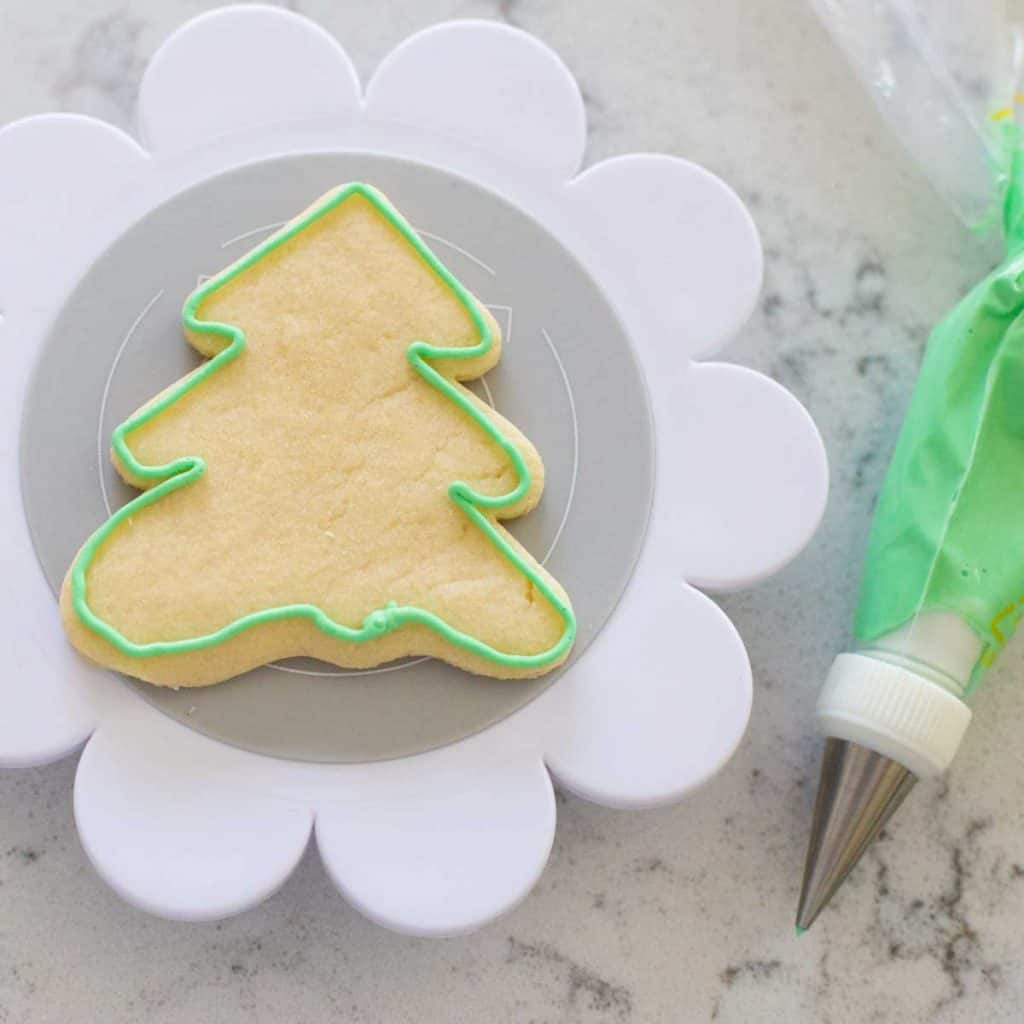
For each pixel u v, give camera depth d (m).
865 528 0.35
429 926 0.30
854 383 0.35
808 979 0.33
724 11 0.36
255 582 0.30
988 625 0.32
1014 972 0.33
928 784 0.34
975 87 0.35
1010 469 0.32
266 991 0.32
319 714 0.31
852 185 0.36
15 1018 0.32
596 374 0.32
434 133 0.33
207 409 0.31
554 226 0.33
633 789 0.31
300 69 0.33
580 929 0.33
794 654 0.34
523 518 0.32
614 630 0.32
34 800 0.33
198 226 0.32
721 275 0.33
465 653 0.31
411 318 0.32
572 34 0.36
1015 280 0.32
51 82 0.35
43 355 0.32
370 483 0.31
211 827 0.30
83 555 0.30
